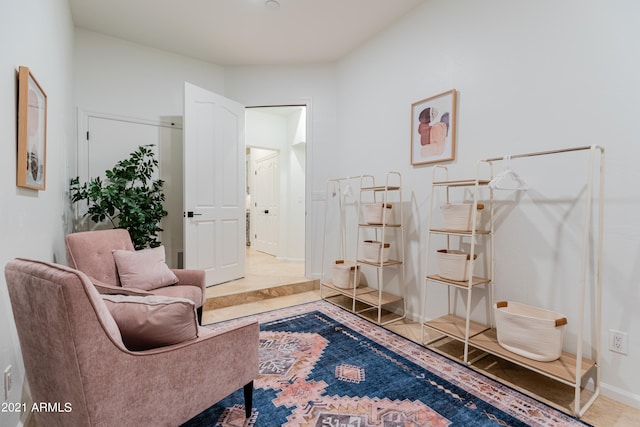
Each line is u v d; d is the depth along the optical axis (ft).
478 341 6.62
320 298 11.55
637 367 5.37
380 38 10.45
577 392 5.09
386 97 10.27
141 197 10.14
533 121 6.66
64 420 3.51
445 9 8.41
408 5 9.09
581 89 5.97
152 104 11.59
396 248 10.00
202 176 11.36
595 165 5.76
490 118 7.44
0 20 4.05
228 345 4.49
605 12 5.67
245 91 12.94
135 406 3.54
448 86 8.38
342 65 12.19
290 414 5.14
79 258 6.97
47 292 3.15
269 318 9.44
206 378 4.22
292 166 17.17
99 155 10.66
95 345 3.21
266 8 9.17
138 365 3.55
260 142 16.93
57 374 3.39
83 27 10.22
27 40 5.11
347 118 11.96
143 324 3.84
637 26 5.32
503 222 7.18
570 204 6.13
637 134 5.33
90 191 9.21
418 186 9.25
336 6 9.09
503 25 7.16
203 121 11.37
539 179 6.57
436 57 8.66
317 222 12.76
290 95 12.73
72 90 9.80
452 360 6.96
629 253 5.43
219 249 11.96
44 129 5.98
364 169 11.20
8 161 4.35
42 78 6.00
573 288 6.09
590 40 5.85
